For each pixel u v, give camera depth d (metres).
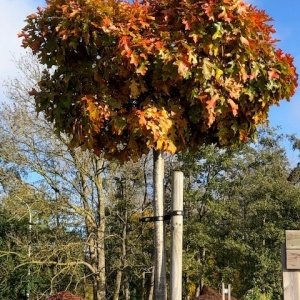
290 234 3.73
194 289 20.59
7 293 16.23
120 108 3.89
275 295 17.97
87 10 3.71
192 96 3.80
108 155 4.26
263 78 3.91
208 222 20.59
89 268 16.44
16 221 16.86
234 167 20.64
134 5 3.81
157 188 4.21
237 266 19.81
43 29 3.93
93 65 3.91
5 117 16.23
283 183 18.94
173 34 3.74
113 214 18.44
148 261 17.69
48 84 4.13
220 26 3.68
